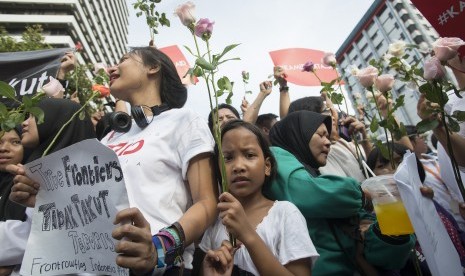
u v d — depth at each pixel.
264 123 3.17
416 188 1.18
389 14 30.00
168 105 1.48
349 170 2.25
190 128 1.24
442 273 1.02
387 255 1.40
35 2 25.84
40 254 1.02
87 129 1.69
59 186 1.02
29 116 1.54
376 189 1.32
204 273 1.04
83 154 0.96
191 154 1.17
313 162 1.83
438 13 1.35
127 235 0.78
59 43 25.06
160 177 1.17
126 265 0.78
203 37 1.21
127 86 1.44
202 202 1.10
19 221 1.30
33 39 9.18
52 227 1.03
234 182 1.32
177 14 1.23
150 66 1.47
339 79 2.07
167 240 0.93
